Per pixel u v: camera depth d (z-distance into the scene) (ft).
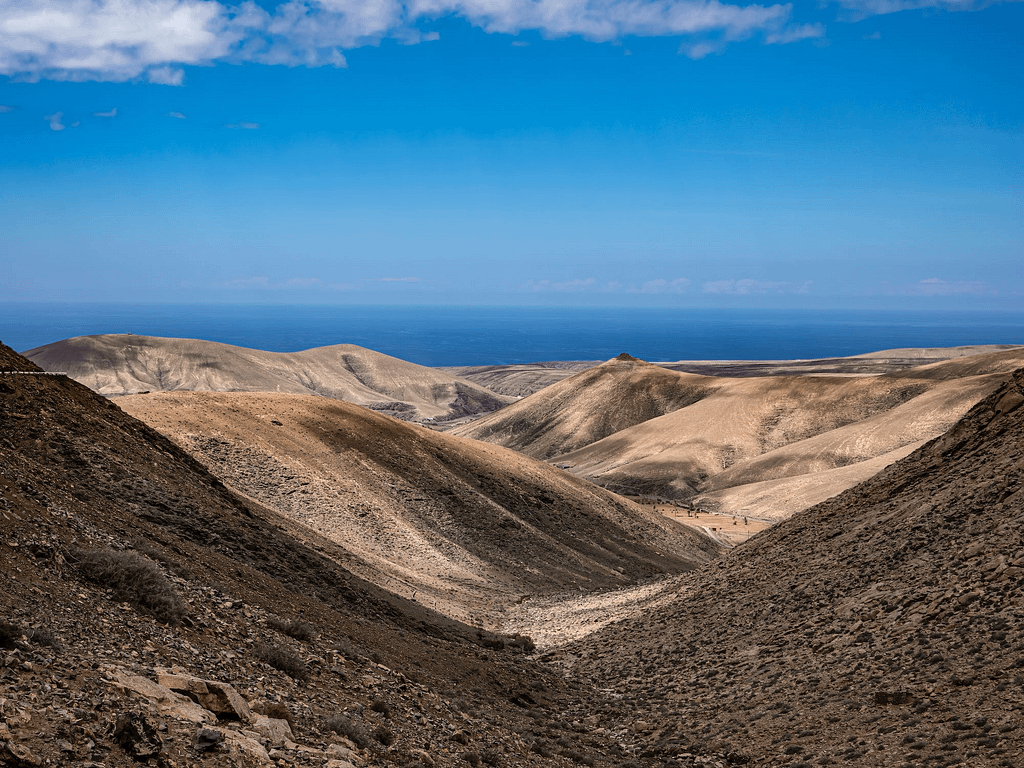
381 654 63.26
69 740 23.45
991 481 89.56
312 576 87.10
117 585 41.60
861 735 50.34
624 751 58.49
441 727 47.21
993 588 65.10
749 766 50.98
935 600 68.80
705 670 79.87
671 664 86.79
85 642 32.19
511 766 44.98
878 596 77.00
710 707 67.10
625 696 78.48
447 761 40.29
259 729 31.27
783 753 51.08
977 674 53.26
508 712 63.52
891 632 67.72
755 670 73.82
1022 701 47.34
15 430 80.07
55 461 79.00
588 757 53.16
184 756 25.61
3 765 20.58
